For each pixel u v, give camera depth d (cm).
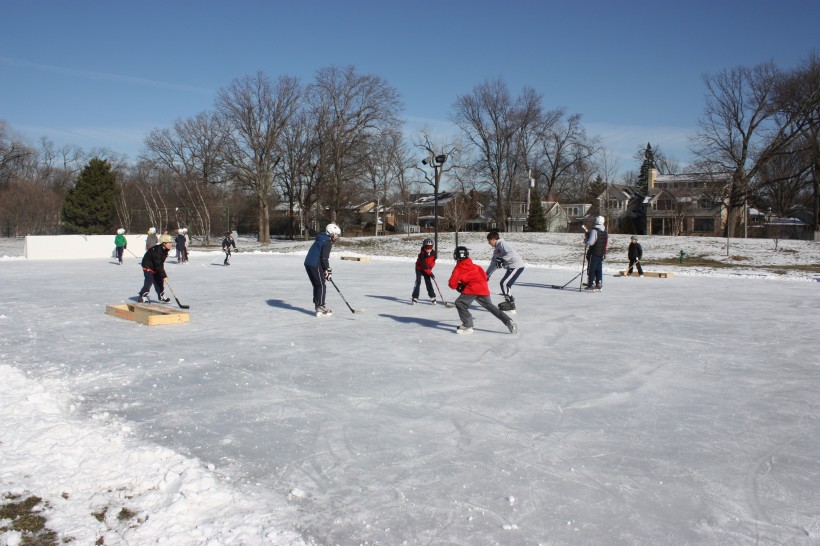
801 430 513
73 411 555
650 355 798
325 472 420
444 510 365
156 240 2484
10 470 410
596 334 948
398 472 420
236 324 1041
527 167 6322
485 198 6906
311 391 623
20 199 5847
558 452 460
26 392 593
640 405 580
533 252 3894
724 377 687
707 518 359
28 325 1039
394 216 8262
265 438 487
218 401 588
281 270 2319
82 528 340
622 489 397
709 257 3406
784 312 1199
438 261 2947
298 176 5781
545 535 337
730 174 4700
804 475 422
